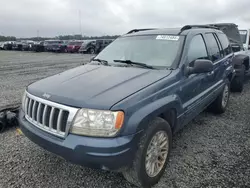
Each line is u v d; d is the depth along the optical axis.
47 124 2.57
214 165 3.16
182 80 3.20
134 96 2.47
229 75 5.28
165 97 2.81
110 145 2.22
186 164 3.18
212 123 4.67
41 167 3.12
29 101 2.86
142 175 2.54
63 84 2.84
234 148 3.63
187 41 3.58
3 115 4.29
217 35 4.96
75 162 2.35
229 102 6.12
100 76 3.05
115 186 2.75
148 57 3.54
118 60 3.74
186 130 4.32
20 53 30.73
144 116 2.44
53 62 17.67
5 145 3.71
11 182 2.80
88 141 2.25
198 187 2.71
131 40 4.05
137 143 2.40
